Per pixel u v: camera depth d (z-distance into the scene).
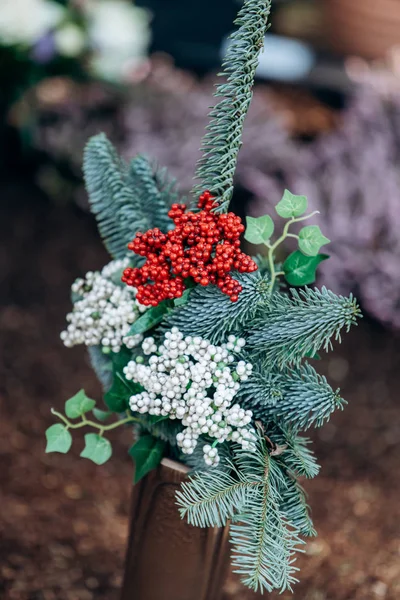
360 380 1.83
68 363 1.85
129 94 2.33
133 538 1.00
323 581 1.26
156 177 0.98
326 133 2.24
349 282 1.83
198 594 1.00
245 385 0.89
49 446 0.93
